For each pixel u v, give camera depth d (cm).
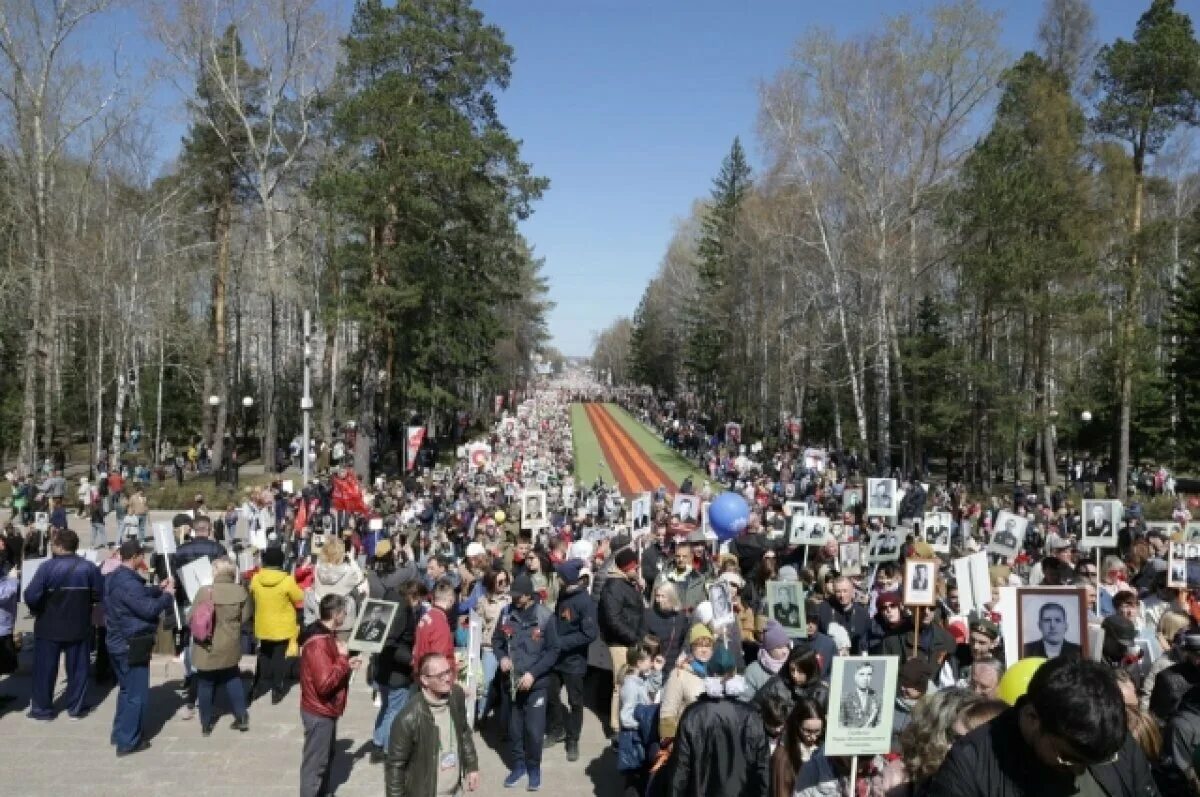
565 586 970
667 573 1117
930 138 3591
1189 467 4422
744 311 6075
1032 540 2245
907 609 914
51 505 2598
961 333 4244
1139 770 337
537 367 15075
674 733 675
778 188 4803
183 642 1210
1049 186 3297
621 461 5906
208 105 3856
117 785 828
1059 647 736
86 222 4206
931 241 4038
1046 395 3550
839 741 549
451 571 1333
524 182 3669
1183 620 816
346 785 845
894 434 5359
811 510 2364
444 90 3575
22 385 4778
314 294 4406
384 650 884
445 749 615
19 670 1173
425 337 3975
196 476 4225
